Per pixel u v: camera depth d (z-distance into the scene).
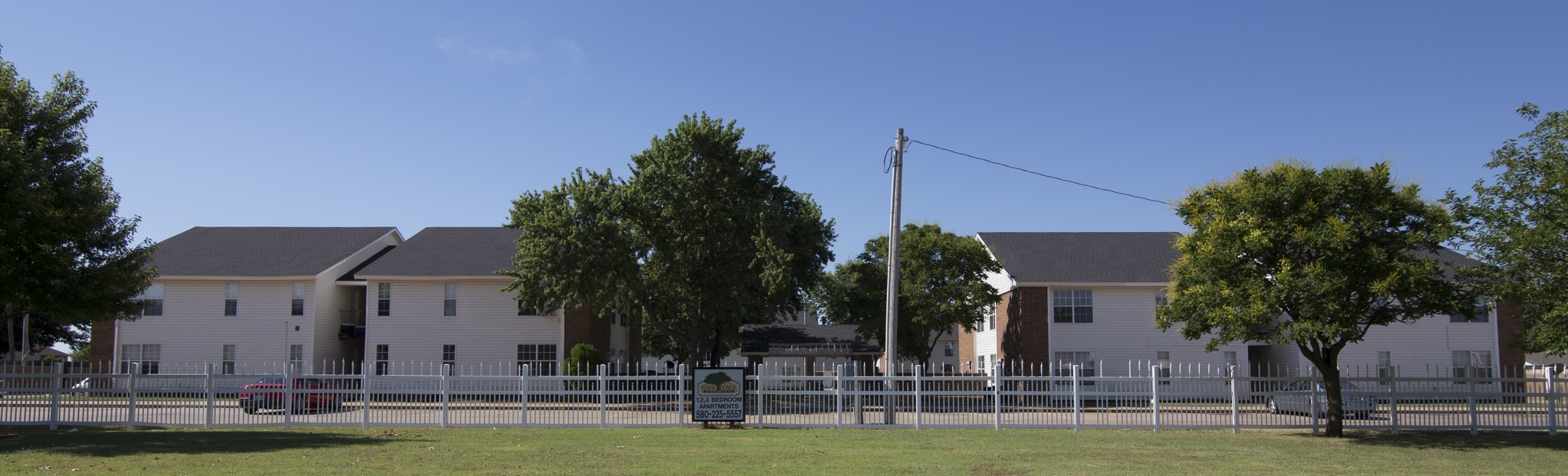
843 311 45.34
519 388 21.47
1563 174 16.53
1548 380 20.58
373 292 40.81
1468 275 18.34
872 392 21.38
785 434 19.27
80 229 19.64
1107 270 40.69
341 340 43.53
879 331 42.59
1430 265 17.80
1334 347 19.80
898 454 15.76
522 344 40.38
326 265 42.28
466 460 14.43
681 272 34.38
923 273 39.34
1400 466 14.89
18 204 17.64
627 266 33.53
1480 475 13.95
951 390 21.30
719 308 35.59
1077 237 44.31
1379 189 18.30
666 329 36.62
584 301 33.94
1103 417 20.95
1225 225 18.81
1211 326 19.23
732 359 64.31
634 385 21.30
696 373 21.09
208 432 19.19
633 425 21.05
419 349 40.44
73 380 21.56
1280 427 20.75
